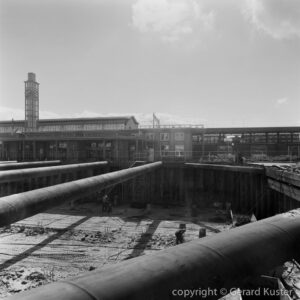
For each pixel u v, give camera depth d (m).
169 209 27.55
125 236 18.19
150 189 31.02
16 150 42.44
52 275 12.06
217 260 3.72
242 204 25.62
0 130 55.28
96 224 21.48
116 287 2.86
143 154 36.69
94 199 31.11
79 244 16.52
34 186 31.48
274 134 40.75
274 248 4.42
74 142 38.34
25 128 51.75
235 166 25.34
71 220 22.83
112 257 14.38
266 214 22.36
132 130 40.81
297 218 5.50
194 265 3.48
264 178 22.72
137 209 27.81
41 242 16.89
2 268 12.89
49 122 50.81
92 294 2.69
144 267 3.26
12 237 17.89
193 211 25.55
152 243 16.72
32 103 52.25
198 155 41.19
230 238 4.29
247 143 40.94
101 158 36.97
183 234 18.22
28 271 12.49
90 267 12.95
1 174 17.16
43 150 41.38
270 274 5.34
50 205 11.00
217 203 27.56
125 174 19.31
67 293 2.64
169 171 30.97
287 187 16.70
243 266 3.90
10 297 2.58
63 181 32.84
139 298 2.88
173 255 3.61
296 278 7.43
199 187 29.81
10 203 8.96
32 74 52.66
